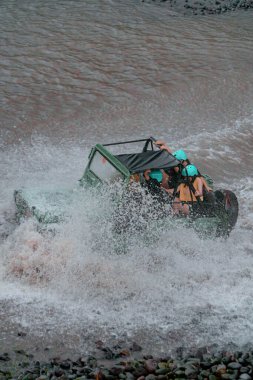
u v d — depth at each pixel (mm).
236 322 11719
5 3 32875
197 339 11141
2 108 21750
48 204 13438
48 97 22875
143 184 13578
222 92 24281
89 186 14070
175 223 13484
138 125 21266
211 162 18938
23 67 25188
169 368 10078
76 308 11859
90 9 32969
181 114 22391
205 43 29016
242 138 20875
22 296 12070
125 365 10109
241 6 36000
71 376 9664
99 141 19875
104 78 24719
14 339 10805
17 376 9711
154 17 32438
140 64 26172
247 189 17578
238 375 10000
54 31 29078
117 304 12094
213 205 14109
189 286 12883
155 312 11914
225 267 13680
